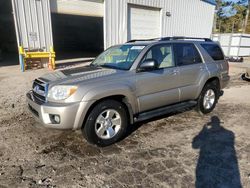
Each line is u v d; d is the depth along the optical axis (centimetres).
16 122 480
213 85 548
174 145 385
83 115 345
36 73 1023
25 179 291
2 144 382
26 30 1064
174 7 1625
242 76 1077
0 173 303
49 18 1121
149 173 304
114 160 338
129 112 401
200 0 1803
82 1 1209
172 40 487
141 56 419
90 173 305
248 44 2205
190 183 283
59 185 280
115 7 1319
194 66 499
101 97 356
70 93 341
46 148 371
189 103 507
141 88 407
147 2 1448
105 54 505
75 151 363
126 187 276
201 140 404
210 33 2033
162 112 452
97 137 367
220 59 576
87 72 404
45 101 355
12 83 830
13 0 998
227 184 281
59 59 1686
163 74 438
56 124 342
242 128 459
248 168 316
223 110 580
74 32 3005
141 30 1489
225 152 360
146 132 438
